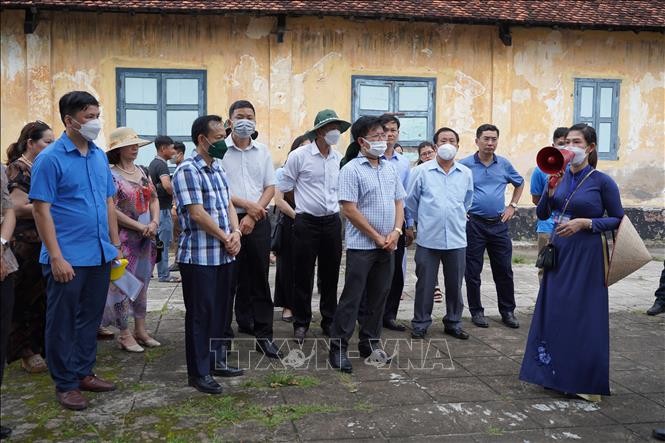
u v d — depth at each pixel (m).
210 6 10.78
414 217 5.85
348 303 4.73
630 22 12.12
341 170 4.72
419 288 5.71
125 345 5.16
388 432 3.62
